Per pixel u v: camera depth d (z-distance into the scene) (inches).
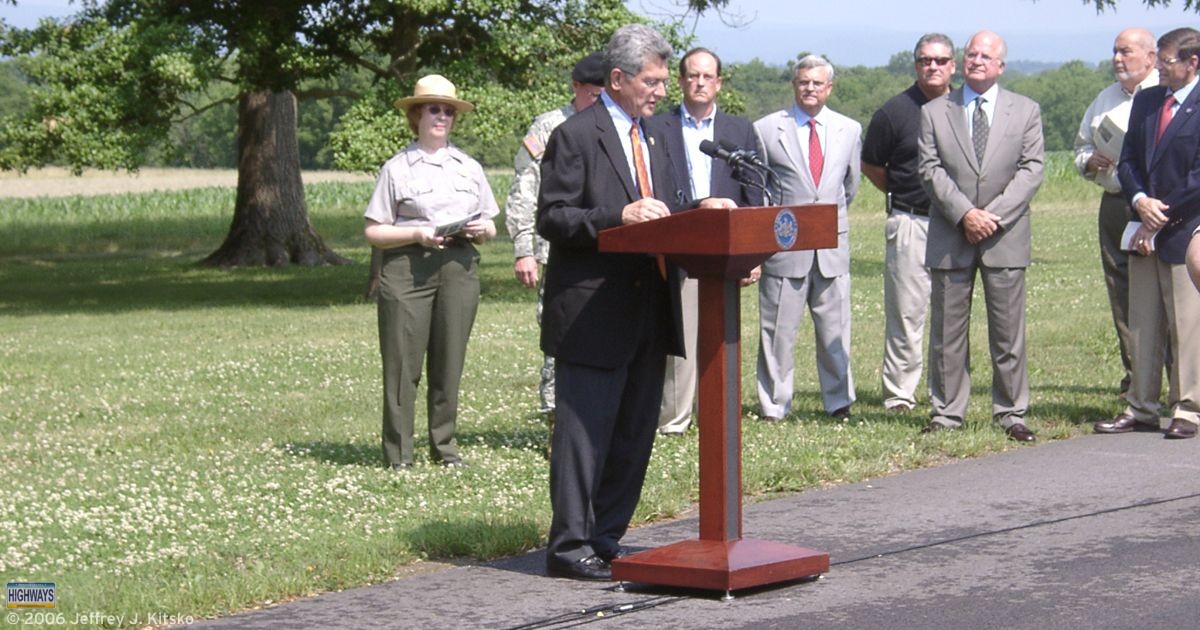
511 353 538.0
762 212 200.1
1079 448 319.0
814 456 303.1
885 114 380.5
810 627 193.3
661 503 267.3
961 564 223.3
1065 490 275.1
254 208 1141.7
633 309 220.2
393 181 315.0
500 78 850.8
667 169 226.4
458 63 805.2
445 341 317.1
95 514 275.7
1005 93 335.0
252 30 808.3
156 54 777.6
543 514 262.4
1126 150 338.0
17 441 373.7
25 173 848.9
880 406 391.9
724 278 208.4
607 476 231.0
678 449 324.2
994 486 280.5
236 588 214.7
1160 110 332.2
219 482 305.0
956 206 330.0
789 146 364.8
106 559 242.8
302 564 228.1
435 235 307.9
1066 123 3225.9
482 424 377.4
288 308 800.9
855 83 2957.7
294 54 811.4
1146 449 316.2
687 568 208.7
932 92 377.7
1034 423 344.8
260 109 1134.4
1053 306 643.5
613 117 222.8
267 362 529.3
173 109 824.3
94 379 492.1
